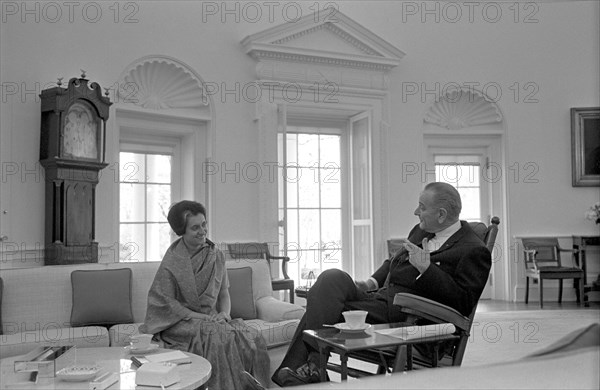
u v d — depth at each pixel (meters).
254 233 6.10
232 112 6.03
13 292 3.54
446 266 2.63
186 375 2.24
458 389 0.41
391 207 6.70
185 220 3.31
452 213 2.80
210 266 3.37
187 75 5.78
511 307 6.50
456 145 7.24
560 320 5.10
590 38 7.15
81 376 2.10
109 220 5.26
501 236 7.17
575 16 7.18
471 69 7.04
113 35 5.33
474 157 7.29
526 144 7.14
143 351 2.59
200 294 3.32
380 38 6.48
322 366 2.08
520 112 7.13
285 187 5.80
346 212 6.90
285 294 6.08
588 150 7.10
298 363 2.47
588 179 7.09
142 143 5.89
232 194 6.01
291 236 6.63
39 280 3.64
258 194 6.11
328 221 6.82
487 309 6.38
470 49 7.04
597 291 6.86
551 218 7.13
